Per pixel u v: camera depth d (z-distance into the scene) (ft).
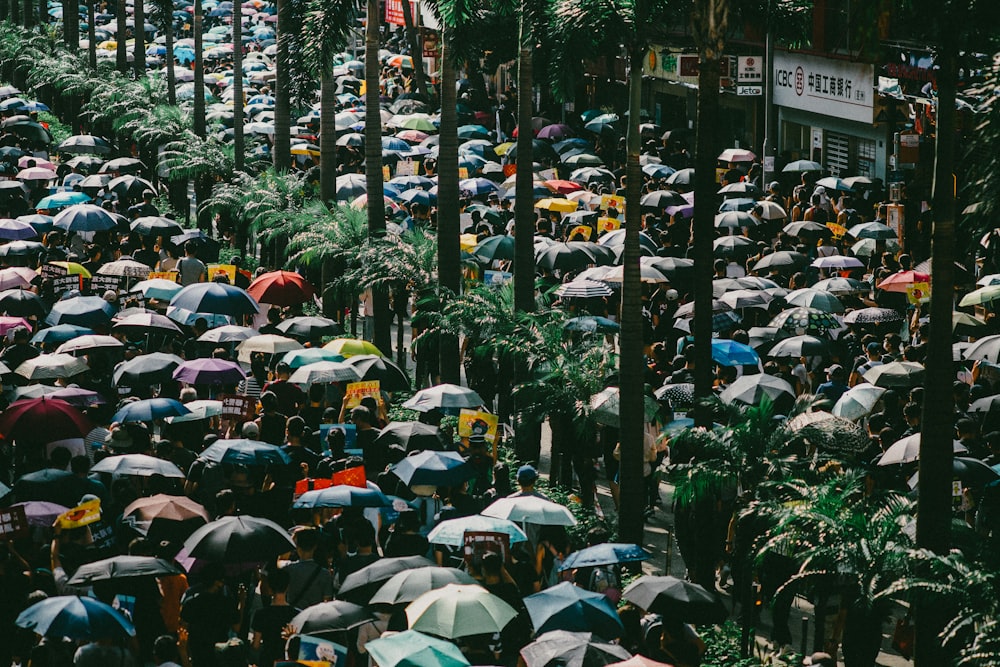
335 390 81.71
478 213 120.88
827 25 156.66
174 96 200.85
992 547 53.47
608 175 144.66
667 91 210.59
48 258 108.47
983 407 71.00
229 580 56.39
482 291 90.33
